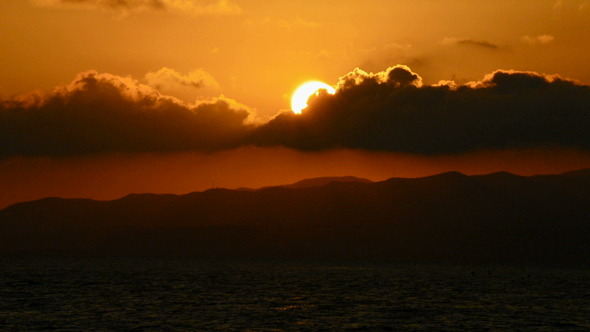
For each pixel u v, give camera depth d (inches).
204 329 4690.0
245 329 4722.0
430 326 4995.1
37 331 4522.6
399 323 5147.6
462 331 4751.5
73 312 5703.7
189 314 5610.2
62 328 4670.3
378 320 5329.7
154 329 4653.1
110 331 4544.8
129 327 4749.0
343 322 5172.2
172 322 5044.3
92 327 4729.3
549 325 5147.6
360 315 5679.1
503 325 5108.3
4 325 4808.1
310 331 4675.2
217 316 5467.5
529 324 5187.0
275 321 5177.2
